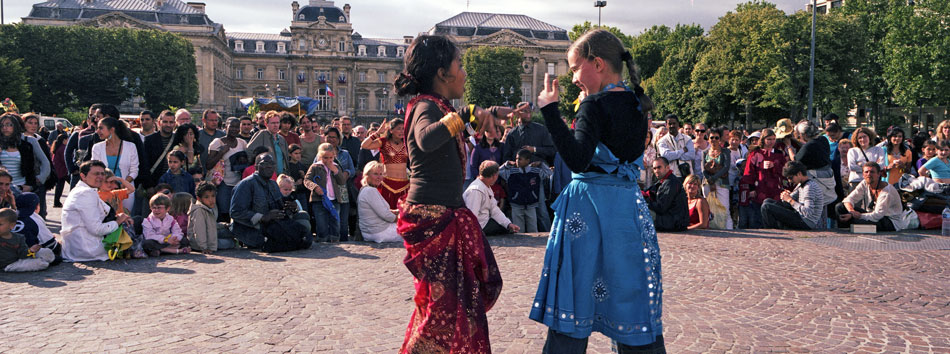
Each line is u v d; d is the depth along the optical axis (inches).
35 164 391.5
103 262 273.7
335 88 4210.1
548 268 108.6
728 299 208.1
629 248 104.8
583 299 105.4
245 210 303.4
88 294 214.2
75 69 2605.8
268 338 167.5
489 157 401.1
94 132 362.6
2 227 249.9
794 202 373.4
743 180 402.3
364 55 4308.6
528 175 368.2
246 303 202.5
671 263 265.1
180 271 253.8
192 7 3833.7
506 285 225.9
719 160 396.8
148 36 2706.7
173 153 353.1
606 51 104.1
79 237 276.5
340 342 164.9
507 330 173.9
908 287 225.3
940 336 171.3
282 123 395.2
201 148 378.9
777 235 343.9
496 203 351.3
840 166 403.5
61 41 2591.0
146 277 242.1
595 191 105.9
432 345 104.1
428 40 104.1
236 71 4212.6
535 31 4254.4
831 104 1815.9
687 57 2129.7
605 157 104.3
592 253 105.4
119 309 195.2
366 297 210.8
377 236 333.7
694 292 217.0
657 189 365.7
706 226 370.0
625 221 105.0
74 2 3659.0
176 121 383.2
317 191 343.3
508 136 396.8
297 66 4190.5
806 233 352.8
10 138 374.6
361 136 526.9
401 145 346.6
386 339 167.8
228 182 367.9
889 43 1728.6
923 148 431.8
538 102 99.0
